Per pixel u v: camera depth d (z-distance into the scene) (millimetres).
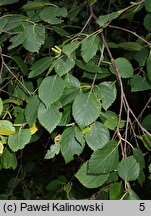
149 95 1113
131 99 1079
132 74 690
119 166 629
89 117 628
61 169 1843
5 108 833
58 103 647
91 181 646
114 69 694
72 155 673
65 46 641
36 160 1833
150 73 708
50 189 1070
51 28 831
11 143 695
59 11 704
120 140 645
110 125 700
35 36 696
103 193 749
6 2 771
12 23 713
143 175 709
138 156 671
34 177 1813
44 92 635
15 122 747
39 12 744
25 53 1168
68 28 1292
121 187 638
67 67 644
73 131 673
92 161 628
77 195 1011
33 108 677
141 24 1210
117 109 1078
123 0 1091
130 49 776
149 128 849
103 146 633
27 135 697
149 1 709
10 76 993
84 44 667
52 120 643
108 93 656
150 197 1030
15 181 1245
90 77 716
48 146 1302
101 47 741
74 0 1168
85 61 660
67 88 659
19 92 890
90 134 660
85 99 635
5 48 1110
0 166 803
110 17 650
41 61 680
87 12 1212
